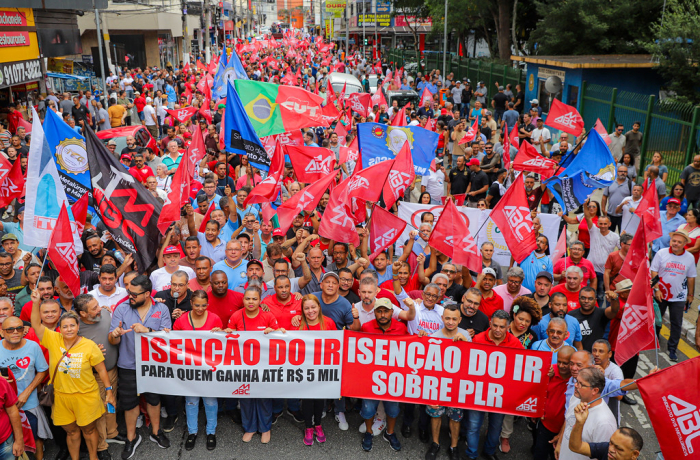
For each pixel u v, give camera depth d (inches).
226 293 273.1
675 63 724.0
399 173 346.3
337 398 258.1
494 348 242.5
